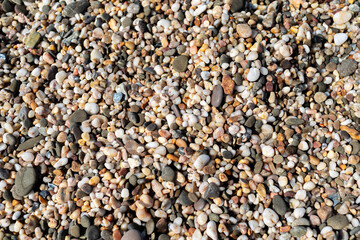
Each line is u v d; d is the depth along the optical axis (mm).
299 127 969
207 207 936
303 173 950
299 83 979
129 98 985
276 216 929
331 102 983
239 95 972
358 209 929
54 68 1005
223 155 950
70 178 953
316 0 1020
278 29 1000
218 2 1011
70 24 1028
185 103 977
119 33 1012
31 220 942
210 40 994
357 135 954
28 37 1023
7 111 995
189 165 951
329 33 1010
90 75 992
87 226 930
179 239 929
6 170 960
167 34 1013
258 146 963
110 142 965
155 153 949
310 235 918
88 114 982
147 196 936
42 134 982
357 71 984
